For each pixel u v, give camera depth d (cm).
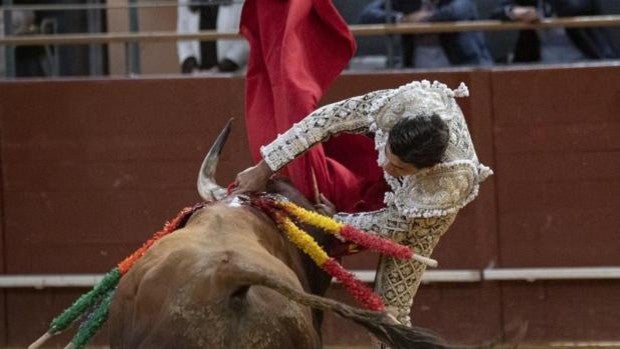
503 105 2078
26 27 2244
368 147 1108
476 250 2089
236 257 815
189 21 2192
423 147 941
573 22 2058
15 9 2223
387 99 995
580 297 2103
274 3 1119
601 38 2178
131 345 823
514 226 2088
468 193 1008
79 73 2272
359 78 2052
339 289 2038
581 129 2077
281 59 1077
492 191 2086
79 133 2130
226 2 2177
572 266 2088
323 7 1108
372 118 995
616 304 2098
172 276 818
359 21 2159
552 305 2102
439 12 2112
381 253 1013
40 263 2148
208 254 823
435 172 982
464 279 2088
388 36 2133
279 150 997
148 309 816
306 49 1107
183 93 2106
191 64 2220
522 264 2089
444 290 2108
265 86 1129
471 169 996
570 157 2078
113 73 2281
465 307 2105
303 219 973
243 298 799
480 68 2073
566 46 2180
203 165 1043
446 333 2106
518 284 2102
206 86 2098
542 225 2088
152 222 2120
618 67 2067
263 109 1119
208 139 2102
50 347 2120
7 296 2169
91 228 2133
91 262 2138
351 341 2078
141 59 2247
